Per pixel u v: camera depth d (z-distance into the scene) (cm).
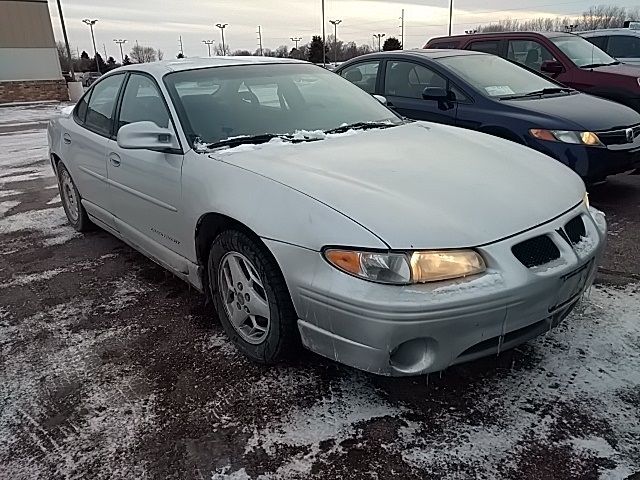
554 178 264
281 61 380
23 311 330
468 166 262
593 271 242
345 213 211
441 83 545
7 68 2272
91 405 236
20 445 214
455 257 200
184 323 307
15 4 2238
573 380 237
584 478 186
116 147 347
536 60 725
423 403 228
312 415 224
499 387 236
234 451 206
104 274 382
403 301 193
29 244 454
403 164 258
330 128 324
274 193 232
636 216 454
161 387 247
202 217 267
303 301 217
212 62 352
